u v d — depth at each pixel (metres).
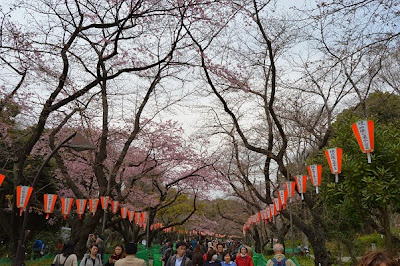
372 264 2.64
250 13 12.89
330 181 8.41
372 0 6.86
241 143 20.78
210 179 23.27
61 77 11.25
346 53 10.47
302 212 20.11
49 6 11.48
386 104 17.98
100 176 14.83
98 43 12.17
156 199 25.16
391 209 8.24
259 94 15.76
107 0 11.82
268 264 7.47
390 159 6.96
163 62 13.26
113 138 18.33
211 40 14.00
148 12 11.52
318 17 7.54
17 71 11.05
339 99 14.74
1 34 10.27
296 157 19.62
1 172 12.91
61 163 14.94
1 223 11.95
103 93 14.81
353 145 7.46
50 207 10.95
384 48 7.80
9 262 16.27
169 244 12.19
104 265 9.86
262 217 16.67
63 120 14.01
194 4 11.65
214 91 14.99
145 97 15.80
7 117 13.05
